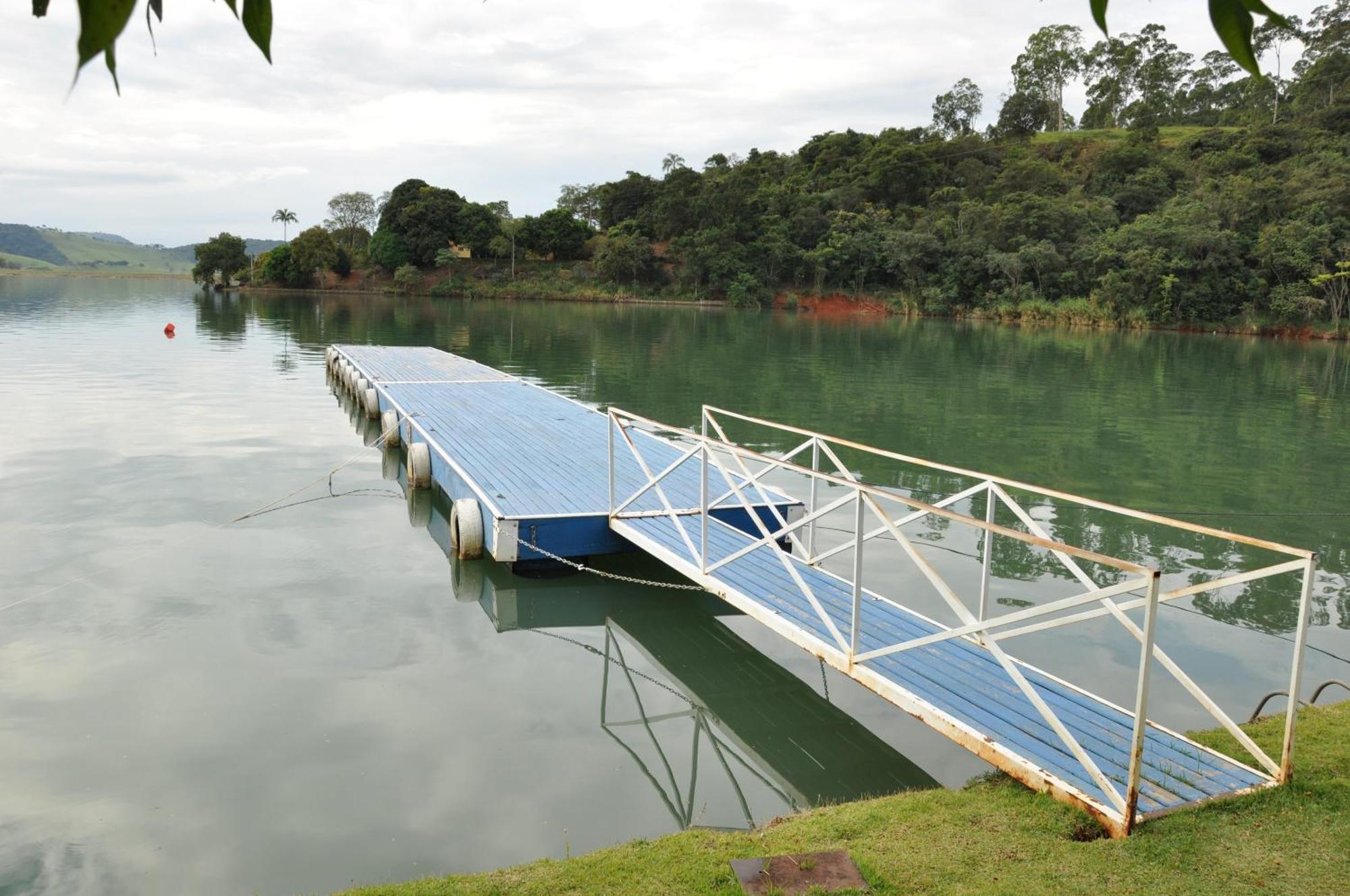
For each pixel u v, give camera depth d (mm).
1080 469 12719
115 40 687
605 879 3375
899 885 3281
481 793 4570
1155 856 3439
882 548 8969
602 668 6227
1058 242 54219
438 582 7781
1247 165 60812
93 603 7020
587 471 9750
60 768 4695
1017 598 7555
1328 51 73875
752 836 3744
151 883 3836
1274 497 11328
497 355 26125
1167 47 98000
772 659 6441
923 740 5285
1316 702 5719
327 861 3996
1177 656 6434
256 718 5293
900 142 77125
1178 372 25969
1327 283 42375
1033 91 97625
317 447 13000
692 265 63062
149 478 10883
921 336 39062
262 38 1017
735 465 11695
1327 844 3520
